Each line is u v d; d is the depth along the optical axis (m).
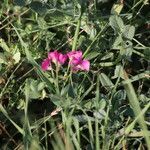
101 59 0.29
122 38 0.28
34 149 0.24
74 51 0.28
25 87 0.27
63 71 0.28
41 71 0.27
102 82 0.27
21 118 0.28
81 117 0.26
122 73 0.28
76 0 0.29
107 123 0.26
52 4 0.29
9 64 0.29
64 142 0.26
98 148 0.24
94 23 0.29
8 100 0.29
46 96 0.28
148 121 0.27
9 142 0.28
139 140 0.26
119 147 0.26
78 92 0.27
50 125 0.27
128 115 0.26
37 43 0.29
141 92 0.29
